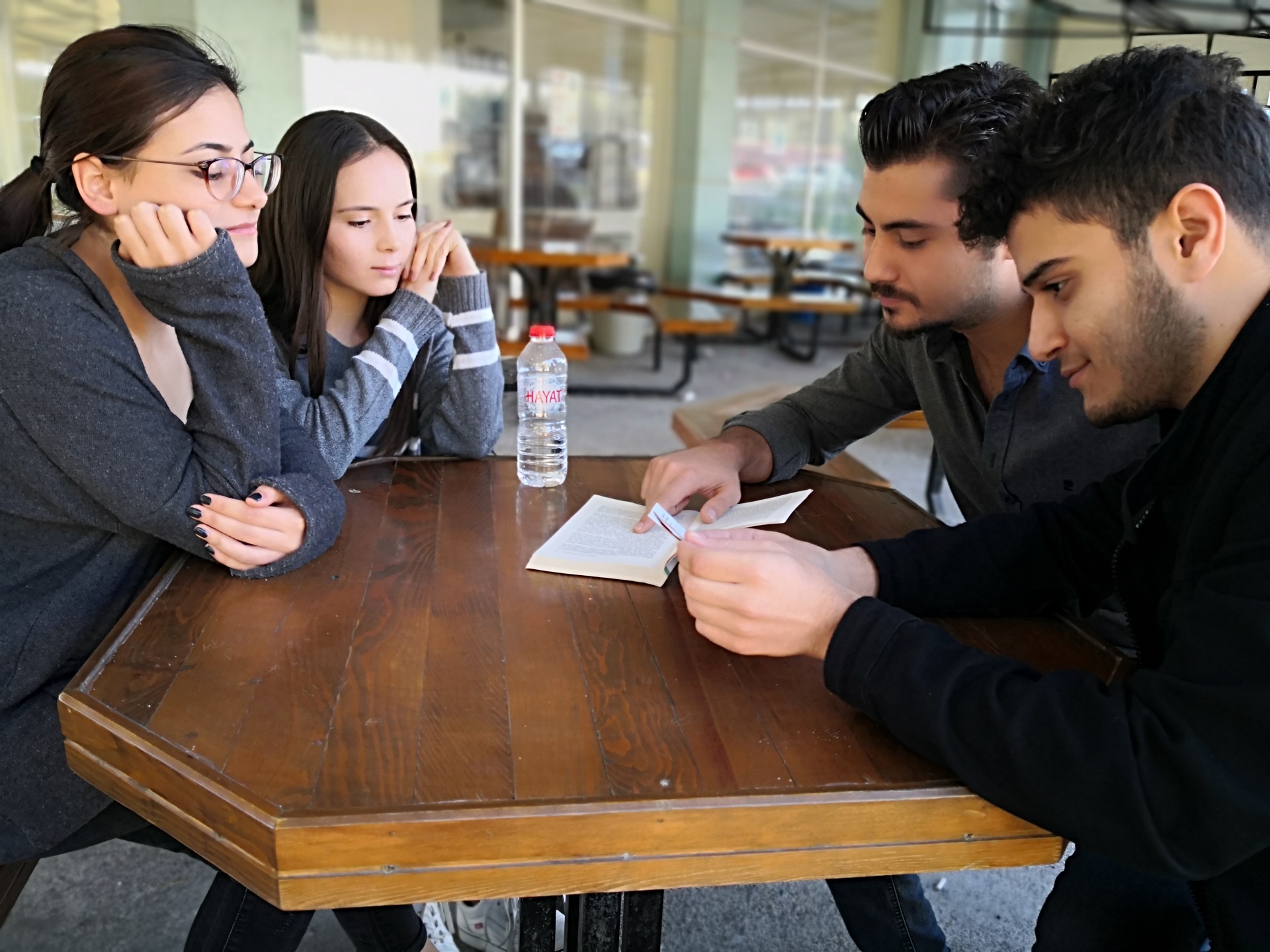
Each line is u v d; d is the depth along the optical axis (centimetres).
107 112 113
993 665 87
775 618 97
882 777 85
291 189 164
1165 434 99
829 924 182
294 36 523
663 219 886
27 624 116
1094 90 84
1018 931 183
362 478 162
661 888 81
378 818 75
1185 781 74
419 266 173
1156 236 81
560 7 742
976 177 101
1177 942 107
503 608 115
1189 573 89
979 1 1067
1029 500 149
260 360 122
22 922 170
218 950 119
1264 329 83
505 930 147
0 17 457
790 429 170
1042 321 90
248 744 85
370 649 103
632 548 132
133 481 114
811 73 945
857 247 1043
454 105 708
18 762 113
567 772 83
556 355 167
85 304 116
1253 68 132
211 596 115
